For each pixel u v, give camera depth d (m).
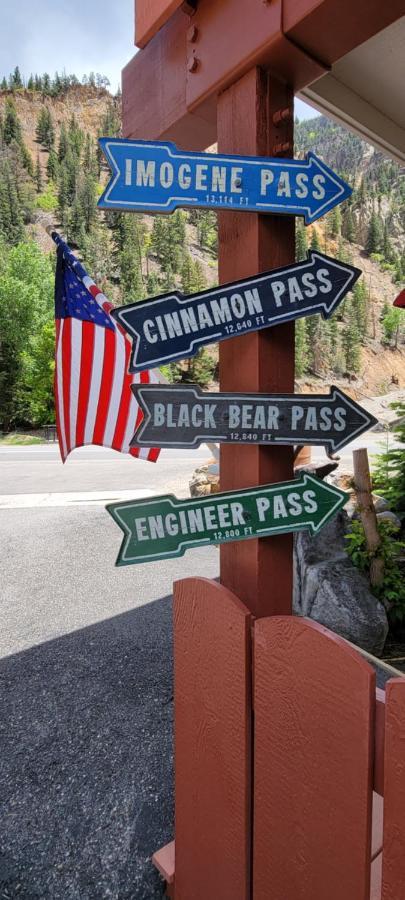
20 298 36.25
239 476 1.33
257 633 1.17
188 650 1.38
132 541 1.24
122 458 15.33
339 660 1.00
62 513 7.72
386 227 106.38
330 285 1.16
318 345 66.00
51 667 3.30
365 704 0.96
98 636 3.75
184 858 1.52
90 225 81.12
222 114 1.36
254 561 1.28
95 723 2.69
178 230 83.25
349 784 1.01
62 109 133.50
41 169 104.38
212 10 1.35
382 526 3.85
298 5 1.09
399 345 77.44
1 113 115.75
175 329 1.17
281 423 1.19
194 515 1.23
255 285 1.17
